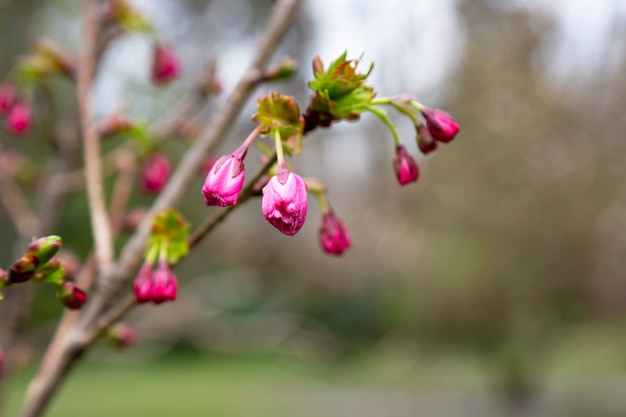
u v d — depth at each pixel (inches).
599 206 419.8
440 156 443.2
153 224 59.2
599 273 434.6
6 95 98.6
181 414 433.7
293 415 439.8
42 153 267.4
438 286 457.4
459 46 443.8
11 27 481.1
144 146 98.0
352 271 604.4
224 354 701.9
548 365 499.5
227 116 74.3
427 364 516.1
